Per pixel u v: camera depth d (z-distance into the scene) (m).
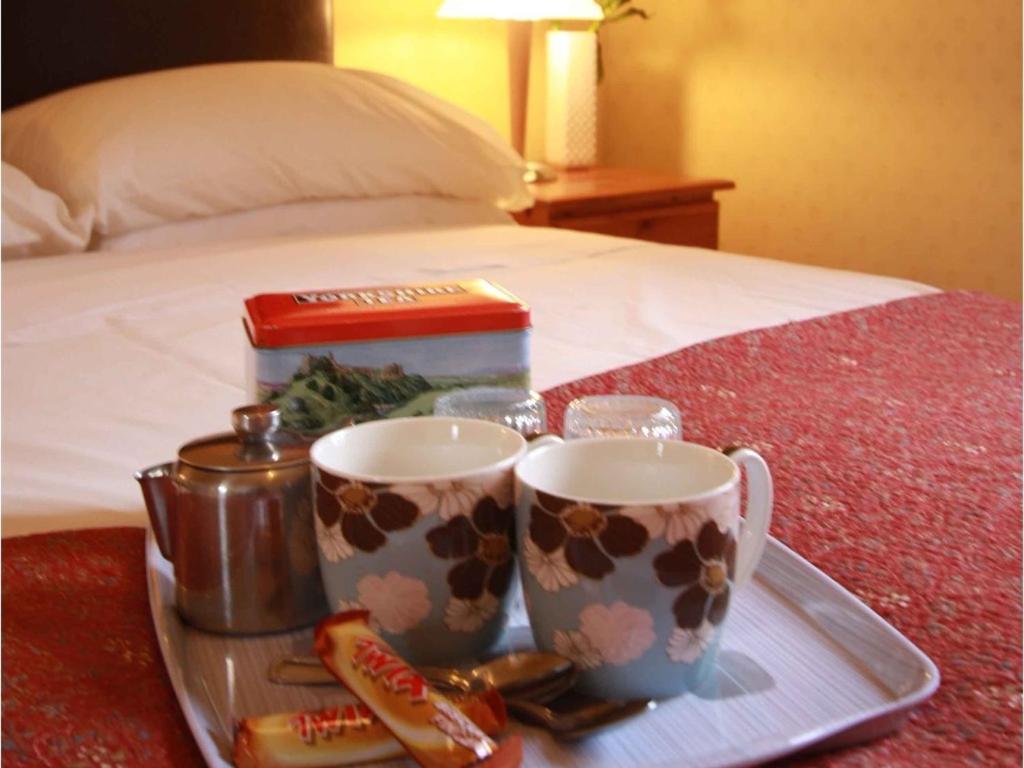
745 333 1.19
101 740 0.47
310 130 1.84
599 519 0.47
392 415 0.65
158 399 1.00
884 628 0.53
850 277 1.54
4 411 0.97
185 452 0.58
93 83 2.00
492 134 2.07
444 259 1.59
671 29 2.87
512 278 1.49
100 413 0.96
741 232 2.82
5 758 0.45
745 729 0.47
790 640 0.55
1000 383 1.04
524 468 0.51
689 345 1.16
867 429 0.89
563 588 0.48
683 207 2.45
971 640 0.56
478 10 2.41
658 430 0.63
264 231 1.84
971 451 0.84
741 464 0.52
